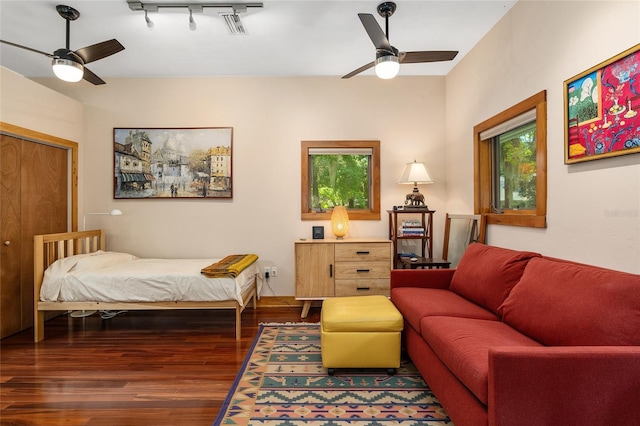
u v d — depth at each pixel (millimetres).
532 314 1877
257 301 4363
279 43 3482
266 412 2059
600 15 2025
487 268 2516
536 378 1346
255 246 4359
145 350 3014
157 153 4316
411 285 3090
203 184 4328
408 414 2041
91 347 3086
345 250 3900
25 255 3568
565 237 2346
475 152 3574
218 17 2982
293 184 4355
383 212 4379
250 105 4344
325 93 4363
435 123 4387
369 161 4484
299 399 2203
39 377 2525
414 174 3959
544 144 2525
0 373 2590
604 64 1978
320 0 2770
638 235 1819
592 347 1389
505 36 3014
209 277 3279
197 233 4344
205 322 3783
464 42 3535
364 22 2449
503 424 1351
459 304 2518
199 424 1959
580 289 1705
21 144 3520
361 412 2061
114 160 4316
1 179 3301
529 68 2697
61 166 4059
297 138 4359
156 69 4117
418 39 3447
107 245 4340
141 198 4328
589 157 2096
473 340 1808
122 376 2533
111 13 2918
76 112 4188
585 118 2133
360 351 2471
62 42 3406
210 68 4105
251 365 2695
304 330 3500
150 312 4168
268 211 4355
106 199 4328
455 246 3967
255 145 4348
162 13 2914
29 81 3510
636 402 1341
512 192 3213
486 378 1450
